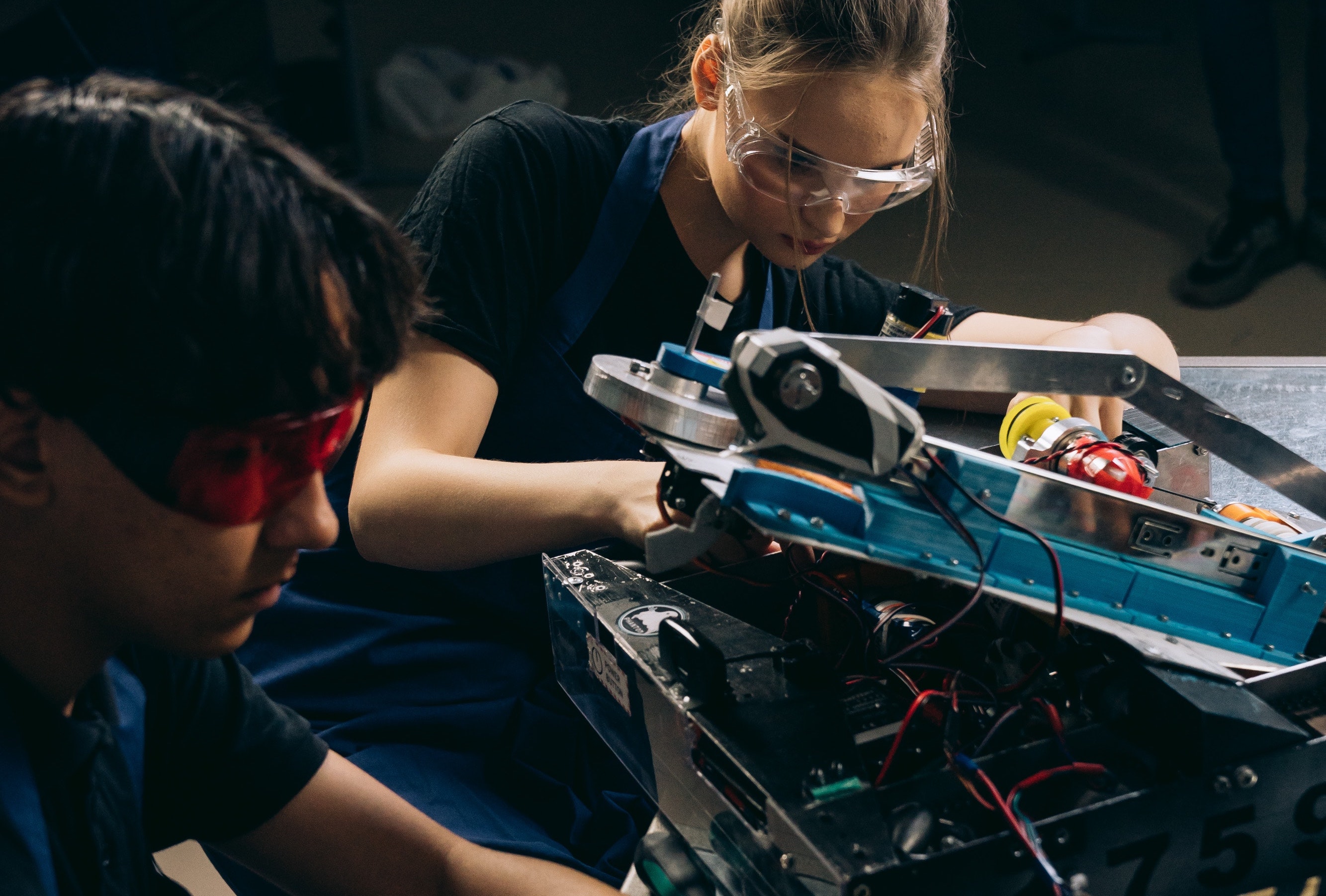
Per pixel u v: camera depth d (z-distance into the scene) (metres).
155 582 0.61
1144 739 0.74
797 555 0.94
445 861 0.91
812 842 0.65
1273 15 3.49
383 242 0.60
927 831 0.66
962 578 0.76
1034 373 0.84
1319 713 0.77
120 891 0.77
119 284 0.52
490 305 1.15
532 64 5.18
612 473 1.00
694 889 0.83
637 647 0.83
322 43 4.25
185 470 0.56
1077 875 0.65
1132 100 4.89
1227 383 1.43
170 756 0.86
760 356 0.64
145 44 3.09
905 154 1.00
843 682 0.83
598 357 0.81
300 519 0.63
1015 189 4.27
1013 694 0.80
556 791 1.06
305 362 0.56
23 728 0.66
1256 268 3.64
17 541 0.60
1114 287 3.68
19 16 3.01
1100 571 0.80
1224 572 0.83
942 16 0.95
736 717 0.75
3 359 0.53
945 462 0.76
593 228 1.22
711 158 1.11
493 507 1.02
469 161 1.18
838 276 1.39
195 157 0.53
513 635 1.21
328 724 1.14
